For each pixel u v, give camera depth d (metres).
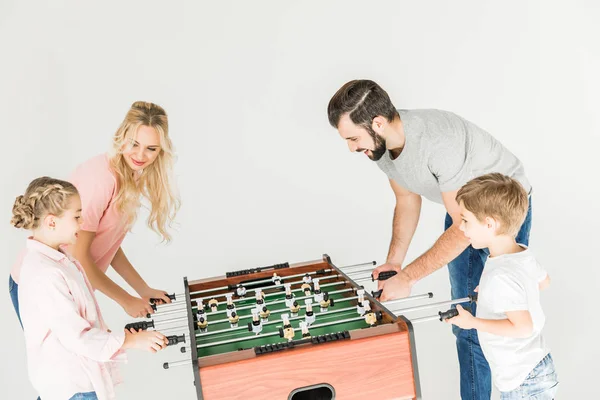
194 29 4.21
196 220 4.43
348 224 4.59
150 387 3.68
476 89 4.61
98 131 4.15
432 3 4.45
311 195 4.55
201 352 2.23
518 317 2.11
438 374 3.56
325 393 2.15
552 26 4.65
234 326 2.48
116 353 2.28
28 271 2.21
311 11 4.33
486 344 2.29
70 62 4.07
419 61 4.50
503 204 2.19
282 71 4.36
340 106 2.60
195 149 4.36
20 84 4.02
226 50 4.28
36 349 2.24
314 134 4.48
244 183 4.46
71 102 4.10
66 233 2.27
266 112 4.41
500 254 2.29
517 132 4.73
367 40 4.42
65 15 4.04
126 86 4.17
